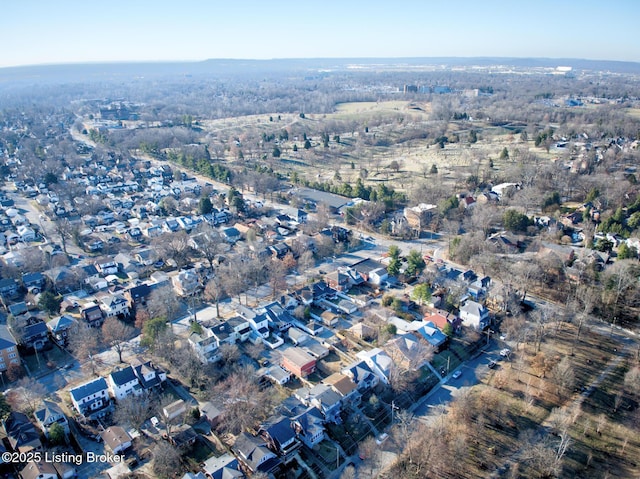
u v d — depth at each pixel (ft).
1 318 447.42
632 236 565.12
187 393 352.49
